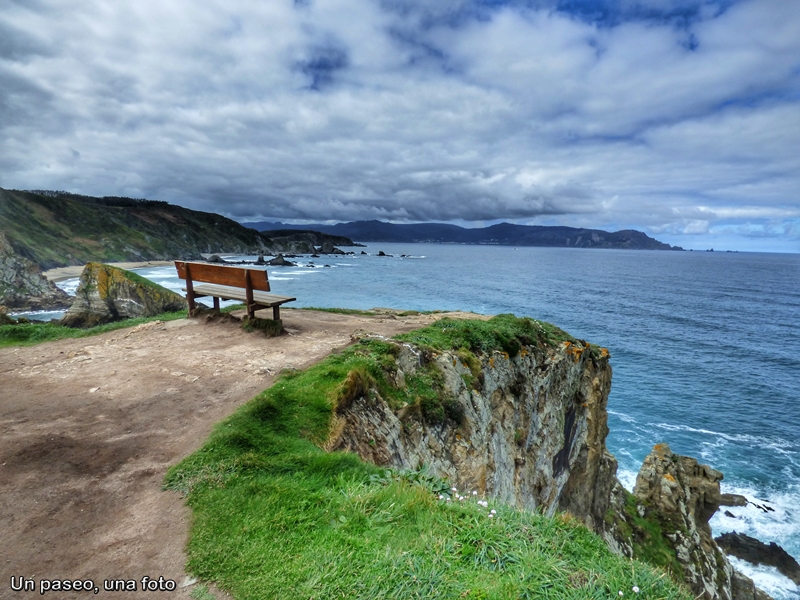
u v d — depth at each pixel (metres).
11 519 4.01
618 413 29.75
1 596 3.14
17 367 8.30
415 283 80.31
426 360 9.48
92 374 7.82
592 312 60.28
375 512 4.29
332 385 6.89
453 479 8.38
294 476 4.88
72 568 3.45
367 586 3.30
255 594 3.22
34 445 5.31
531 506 11.67
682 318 59.69
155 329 11.00
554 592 3.41
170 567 3.49
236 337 10.25
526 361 12.79
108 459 5.06
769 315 64.75
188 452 5.21
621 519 17.59
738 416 29.47
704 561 17.12
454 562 3.67
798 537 19.80
